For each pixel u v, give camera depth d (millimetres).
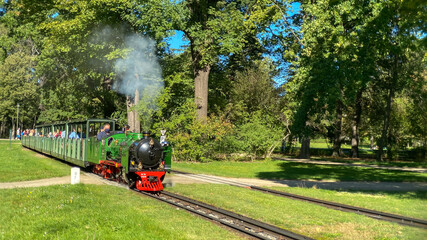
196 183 15617
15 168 17797
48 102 38625
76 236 7172
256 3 27781
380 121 38906
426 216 10039
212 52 27453
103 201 10508
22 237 7094
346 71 18500
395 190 15789
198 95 28797
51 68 32062
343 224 9094
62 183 13562
